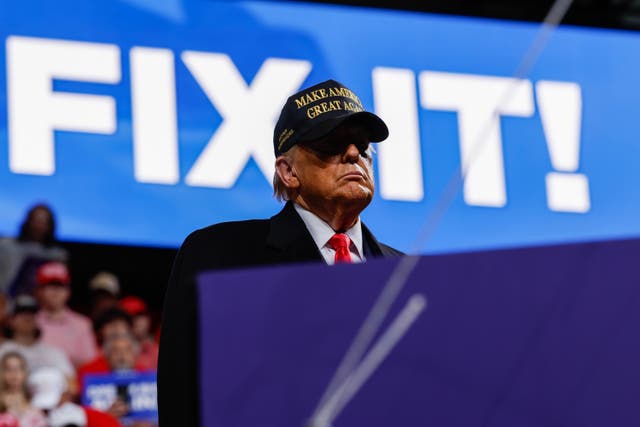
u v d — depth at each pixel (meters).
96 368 7.37
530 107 8.90
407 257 1.68
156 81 8.29
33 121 8.03
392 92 8.73
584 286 1.61
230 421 1.69
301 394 1.68
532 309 1.63
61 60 8.14
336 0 8.87
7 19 8.10
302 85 8.59
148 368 7.57
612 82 9.12
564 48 9.13
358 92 8.71
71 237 7.99
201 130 8.30
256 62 8.54
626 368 1.58
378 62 8.80
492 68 8.97
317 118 2.81
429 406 1.63
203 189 8.21
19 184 7.94
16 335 7.26
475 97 8.84
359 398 1.65
